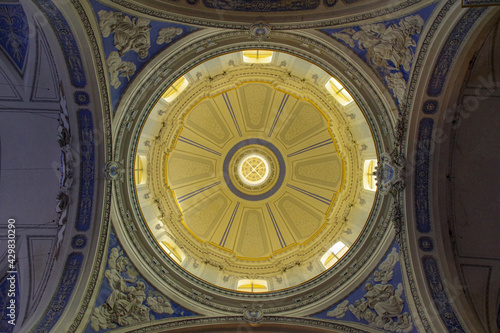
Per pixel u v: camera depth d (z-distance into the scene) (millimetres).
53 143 13461
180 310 14164
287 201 22156
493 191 12992
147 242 14781
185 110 18484
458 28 10805
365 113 13750
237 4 12188
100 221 13539
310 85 17766
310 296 14570
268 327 14102
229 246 21188
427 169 13070
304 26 12500
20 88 12938
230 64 16703
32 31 11812
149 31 12484
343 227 18203
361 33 12273
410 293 12977
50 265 13211
